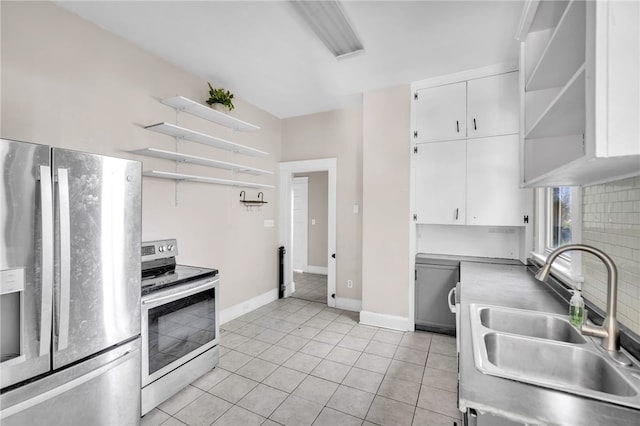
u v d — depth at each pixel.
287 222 4.40
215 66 2.81
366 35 2.30
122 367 1.67
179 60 2.69
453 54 2.61
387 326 3.28
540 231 2.63
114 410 1.62
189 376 2.16
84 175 1.49
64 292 1.38
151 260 2.43
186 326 2.16
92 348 1.52
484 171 2.89
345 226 3.94
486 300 1.74
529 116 1.66
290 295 4.54
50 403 1.36
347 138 3.94
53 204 1.37
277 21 2.13
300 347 2.81
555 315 1.47
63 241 1.37
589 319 1.47
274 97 3.60
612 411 0.76
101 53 2.20
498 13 2.03
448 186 3.04
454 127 3.00
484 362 1.00
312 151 4.18
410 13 2.03
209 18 2.10
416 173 3.17
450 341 2.94
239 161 3.58
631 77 0.71
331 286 4.01
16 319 1.27
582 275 1.68
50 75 1.93
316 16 2.08
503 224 2.84
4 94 1.74
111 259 1.61
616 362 1.02
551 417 0.74
